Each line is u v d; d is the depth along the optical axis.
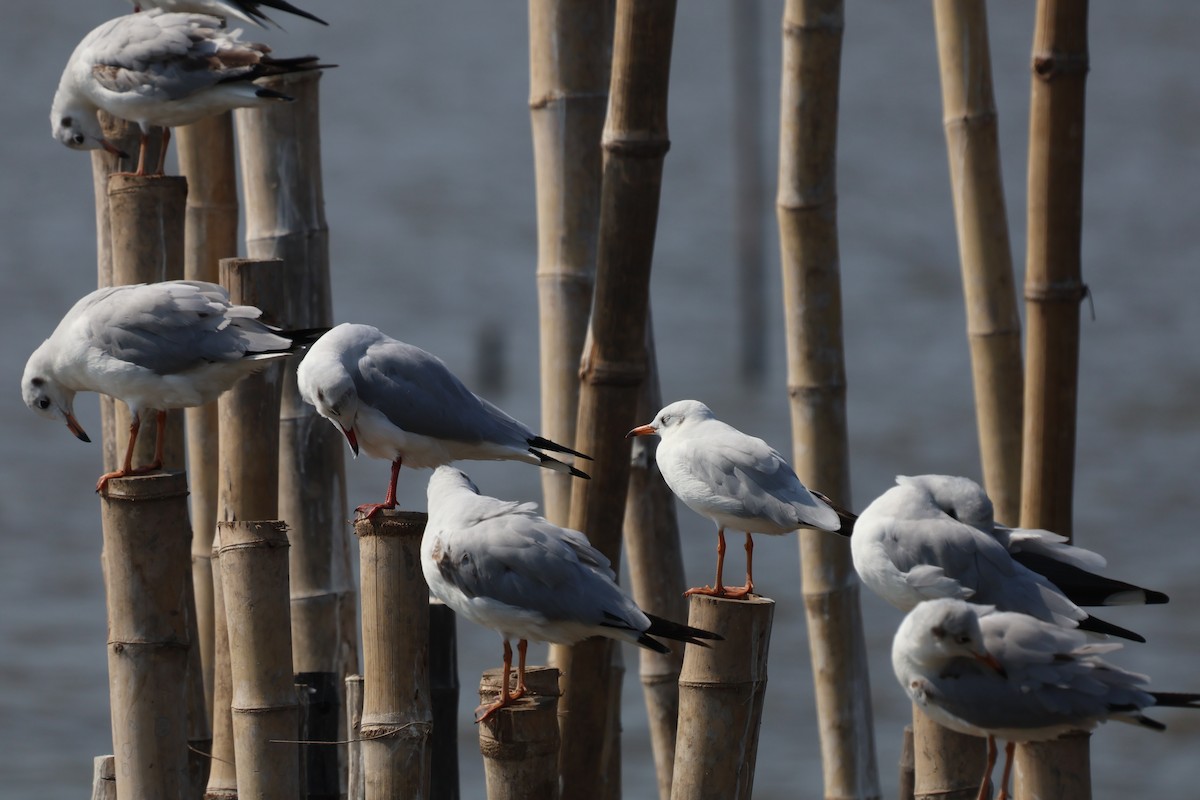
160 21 13.90
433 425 11.88
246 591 11.37
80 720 27.88
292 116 14.27
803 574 14.95
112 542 11.03
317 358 11.75
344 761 14.02
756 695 10.70
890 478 41.12
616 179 12.28
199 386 11.79
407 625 10.70
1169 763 27.27
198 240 15.12
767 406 51.94
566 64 14.11
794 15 14.10
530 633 10.57
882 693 29.27
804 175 14.29
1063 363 12.75
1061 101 12.54
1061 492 12.80
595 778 13.02
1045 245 12.70
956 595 10.57
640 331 12.49
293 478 14.30
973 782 12.09
